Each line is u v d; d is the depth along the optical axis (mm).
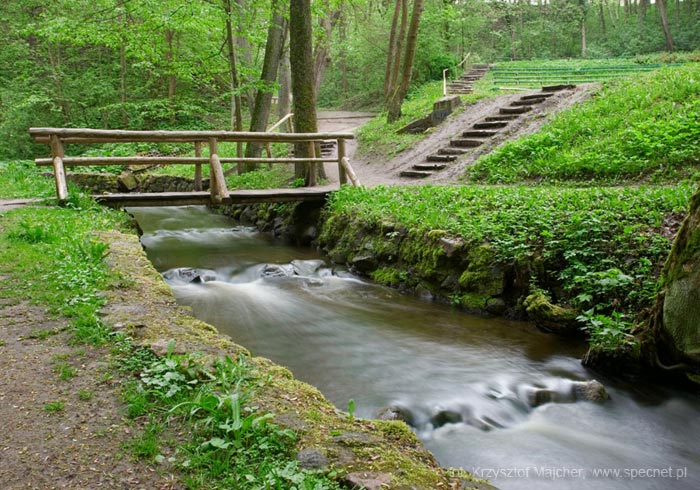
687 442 4336
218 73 21562
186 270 9195
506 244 7223
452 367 5598
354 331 6691
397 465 2709
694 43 37094
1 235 6535
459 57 35500
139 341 3859
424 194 10188
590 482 3730
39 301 4516
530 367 5637
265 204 14219
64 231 6871
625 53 39500
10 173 15711
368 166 16469
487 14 37250
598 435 4406
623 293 6012
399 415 4391
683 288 4820
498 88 21016
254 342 6223
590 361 5590
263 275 9375
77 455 2600
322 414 3193
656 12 44625
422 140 16484
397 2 24297
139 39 16328
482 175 12273
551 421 4621
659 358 5195
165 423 2881
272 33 16891
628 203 7332
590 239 6707
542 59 41312
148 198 10008
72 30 15977
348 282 8984
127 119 25781
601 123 12062
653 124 10648
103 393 3170
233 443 2635
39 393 3146
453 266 7824
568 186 10203
